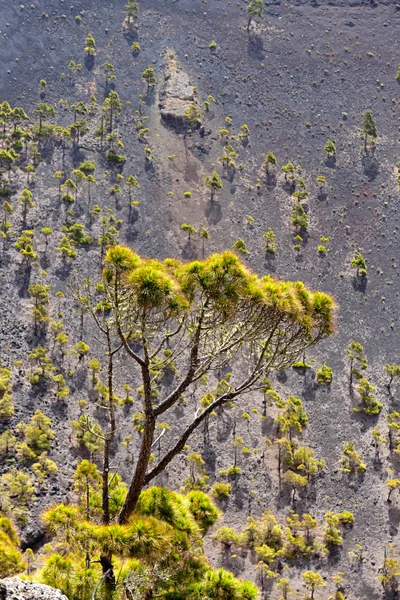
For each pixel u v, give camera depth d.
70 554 19.20
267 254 118.19
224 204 127.56
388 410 92.62
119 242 114.12
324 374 95.69
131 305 19.05
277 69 165.50
